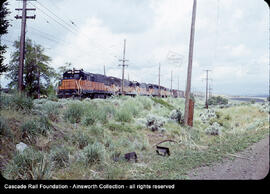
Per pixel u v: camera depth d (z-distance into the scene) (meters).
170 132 10.38
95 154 5.52
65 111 9.44
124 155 6.07
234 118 17.00
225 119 16.31
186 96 12.57
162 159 6.09
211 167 4.64
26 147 5.20
